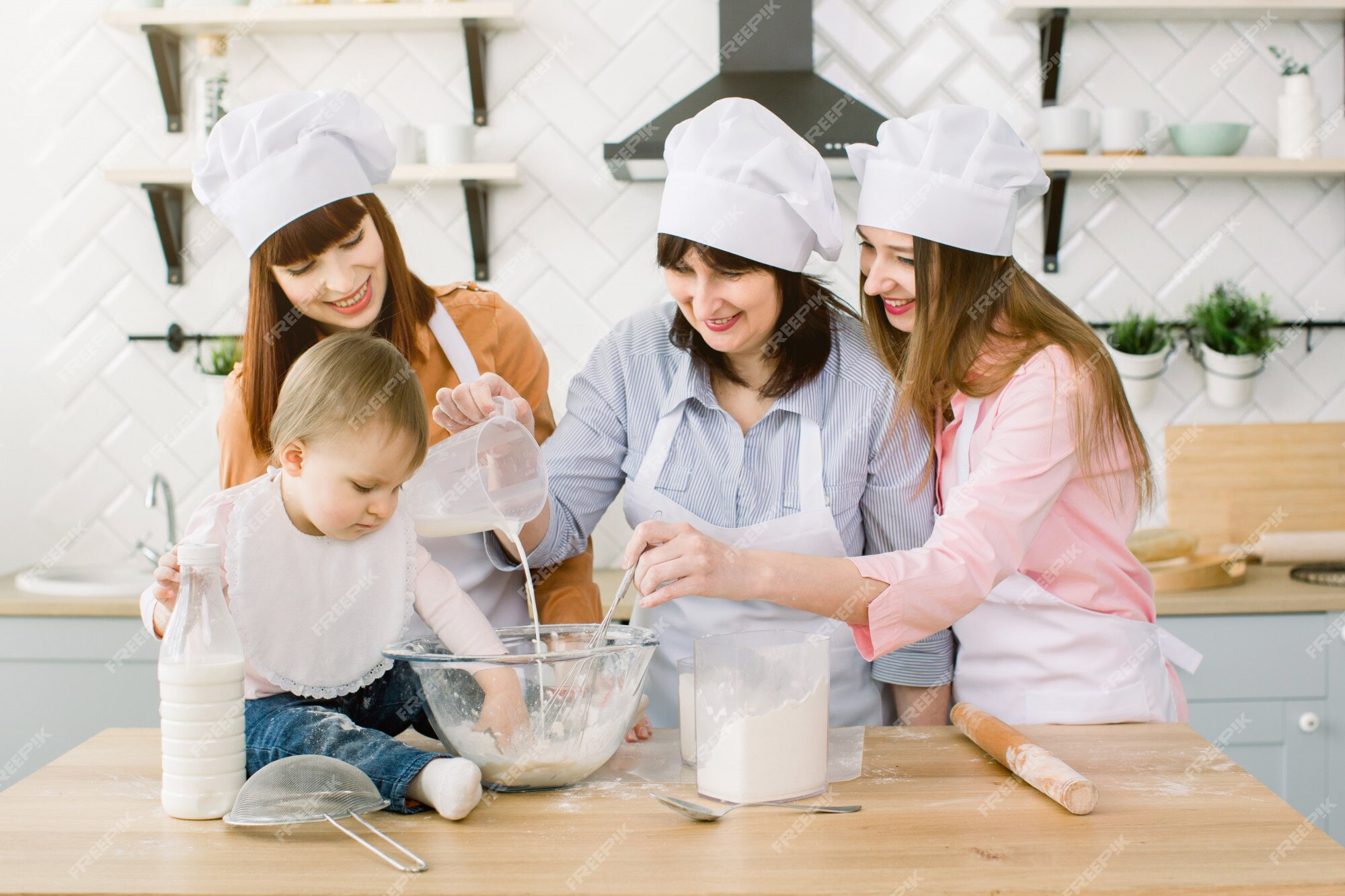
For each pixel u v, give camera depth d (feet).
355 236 4.35
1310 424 8.32
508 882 2.74
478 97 8.23
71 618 7.11
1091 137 8.22
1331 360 8.46
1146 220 8.41
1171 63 8.32
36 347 8.51
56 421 8.54
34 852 2.96
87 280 8.49
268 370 4.53
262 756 3.52
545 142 8.38
